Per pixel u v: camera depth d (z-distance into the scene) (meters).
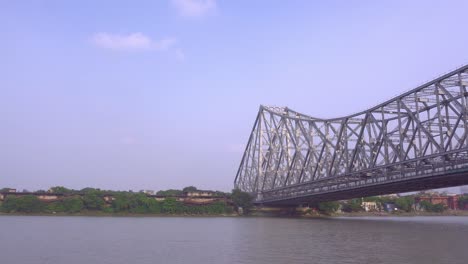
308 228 77.75
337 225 87.75
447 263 35.25
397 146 82.88
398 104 77.75
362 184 87.88
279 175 132.25
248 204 148.50
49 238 56.53
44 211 136.50
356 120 95.62
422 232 66.75
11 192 143.50
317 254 40.84
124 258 38.88
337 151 98.88
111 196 149.88
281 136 133.38
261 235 62.00
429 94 72.81
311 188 110.81
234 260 37.53
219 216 142.12
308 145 113.25
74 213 138.38
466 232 66.62
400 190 92.50
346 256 39.34
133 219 115.56
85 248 45.97
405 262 35.81
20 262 36.97
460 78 63.50
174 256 39.97
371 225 87.88
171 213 146.62
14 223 88.62
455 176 68.31
